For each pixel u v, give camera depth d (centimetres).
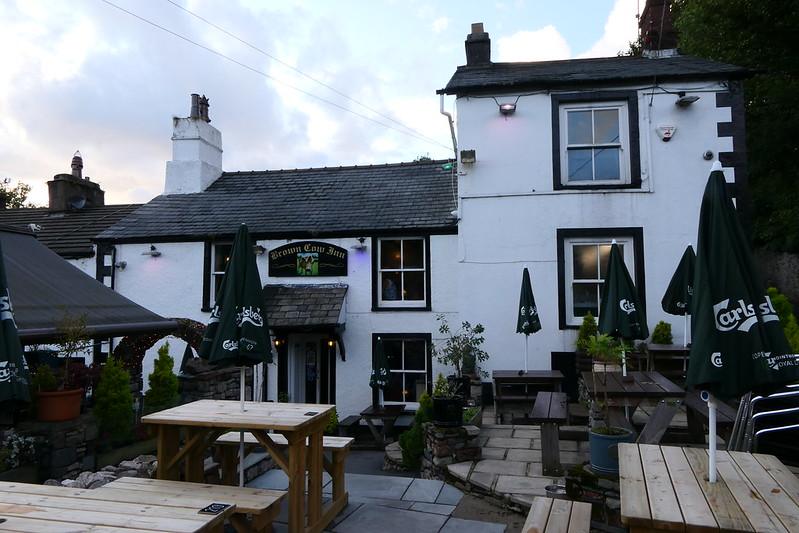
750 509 268
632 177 991
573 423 715
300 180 1456
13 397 354
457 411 618
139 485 386
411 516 480
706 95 983
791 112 1434
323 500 507
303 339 1223
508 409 902
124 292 1252
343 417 1140
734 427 511
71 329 534
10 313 367
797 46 1442
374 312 1153
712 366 285
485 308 1015
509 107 1018
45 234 1416
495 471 568
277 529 443
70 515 284
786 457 540
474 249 1028
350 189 1363
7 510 292
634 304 665
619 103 1014
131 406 562
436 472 611
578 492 459
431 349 1109
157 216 1337
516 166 1026
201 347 425
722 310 292
